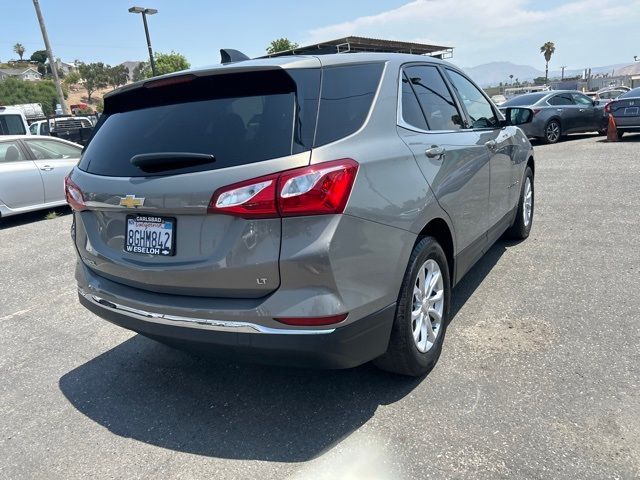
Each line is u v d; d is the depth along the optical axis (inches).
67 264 249.1
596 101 649.0
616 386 113.0
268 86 101.8
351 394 119.0
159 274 103.3
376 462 96.4
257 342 95.3
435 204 120.6
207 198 94.7
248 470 97.7
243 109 101.2
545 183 343.3
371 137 106.5
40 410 124.0
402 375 124.4
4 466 104.5
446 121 141.8
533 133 581.3
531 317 149.2
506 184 183.6
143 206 102.7
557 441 97.7
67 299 200.4
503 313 153.3
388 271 104.2
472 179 145.8
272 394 122.7
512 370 122.6
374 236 100.0
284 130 95.3
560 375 118.8
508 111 187.6
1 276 236.1
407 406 112.7
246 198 91.5
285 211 90.4
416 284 117.4
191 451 104.8
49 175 370.3
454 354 132.0
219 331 98.2
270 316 93.2
